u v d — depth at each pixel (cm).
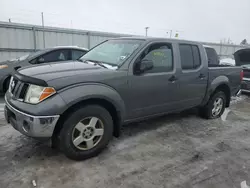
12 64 606
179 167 294
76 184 250
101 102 303
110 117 311
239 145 370
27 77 270
